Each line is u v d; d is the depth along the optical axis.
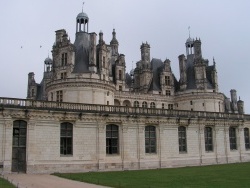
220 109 74.00
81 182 28.30
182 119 51.78
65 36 56.91
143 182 28.14
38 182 28.34
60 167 39.91
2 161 36.28
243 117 61.78
